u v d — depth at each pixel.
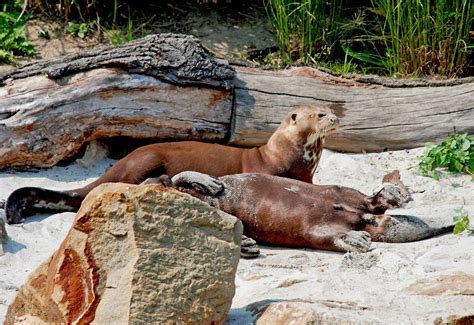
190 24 18.03
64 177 13.67
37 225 11.69
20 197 11.97
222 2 18.52
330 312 8.58
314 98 14.74
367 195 12.39
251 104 14.51
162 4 18.42
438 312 8.72
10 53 16.45
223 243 8.56
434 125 14.86
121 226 8.23
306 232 11.27
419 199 12.78
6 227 11.54
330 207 11.40
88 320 8.07
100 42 17.38
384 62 16.97
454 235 11.28
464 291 9.35
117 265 8.17
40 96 13.65
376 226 11.30
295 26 17.17
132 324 7.99
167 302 8.16
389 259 10.33
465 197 12.88
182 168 13.09
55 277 8.27
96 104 13.80
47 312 8.30
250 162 13.40
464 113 14.91
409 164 14.30
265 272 10.37
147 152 13.05
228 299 8.52
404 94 14.98
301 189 11.65
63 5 17.66
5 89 13.71
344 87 14.91
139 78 13.94
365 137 14.82
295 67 15.04
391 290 9.48
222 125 14.50
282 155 13.41
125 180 12.81
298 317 8.58
